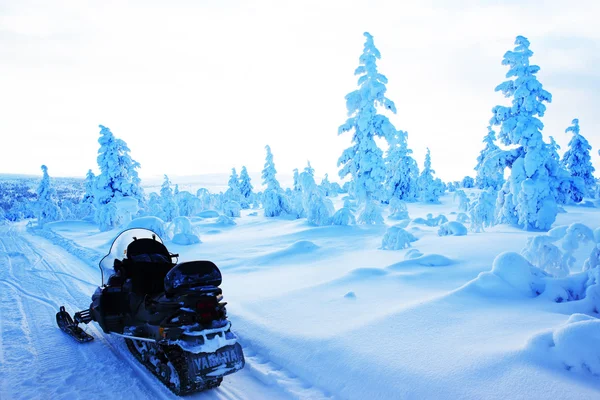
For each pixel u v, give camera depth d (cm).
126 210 2939
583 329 391
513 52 2400
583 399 331
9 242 2298
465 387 371
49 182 4800
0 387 446
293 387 433
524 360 398
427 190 5562
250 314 670
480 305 624
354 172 2736
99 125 3319
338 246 1619
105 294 544
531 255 770
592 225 2108
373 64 2670
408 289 789
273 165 4606
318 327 575
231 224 3162
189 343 401
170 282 428
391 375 411
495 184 5856
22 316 734
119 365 506
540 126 2286
